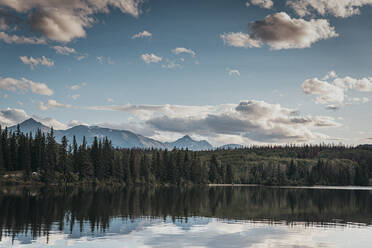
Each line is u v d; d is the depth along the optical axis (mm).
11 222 48094
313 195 127812
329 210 71750
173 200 91688
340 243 38719
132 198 95188
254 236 41625
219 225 49594
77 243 36375
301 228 47969
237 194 127250
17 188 130625
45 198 87625
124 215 58188
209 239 39594
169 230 44844
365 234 43906
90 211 62469
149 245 36344
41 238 38219
